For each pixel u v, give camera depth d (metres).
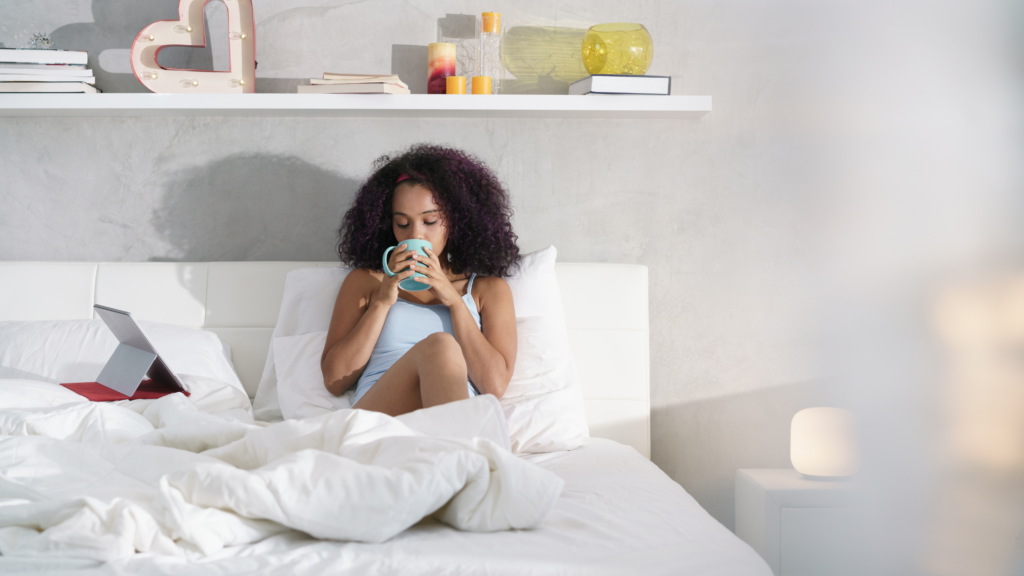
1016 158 2.08
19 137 2.13
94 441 1.16
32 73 1.96
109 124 2.12
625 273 2.05
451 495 0.92
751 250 2.15
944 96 2.11
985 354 2.07
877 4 2.12
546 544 0.90
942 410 2.07
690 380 2.16
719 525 1.08
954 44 2.11
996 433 2.01
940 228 2.11
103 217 2.13
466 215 1.83
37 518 0.85
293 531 0.91
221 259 2.14
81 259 2.14
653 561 0.87
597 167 2.14
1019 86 2.09
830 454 1.76
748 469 1.99
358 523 0.85
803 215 2.14
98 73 2.12
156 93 1.98
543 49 2.14
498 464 0.94
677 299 2.16
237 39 2.02
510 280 1.90
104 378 1.64
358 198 1.93
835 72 2.13
